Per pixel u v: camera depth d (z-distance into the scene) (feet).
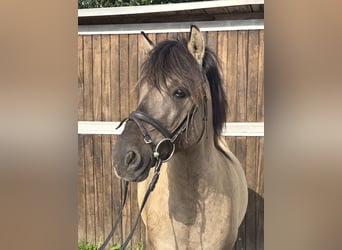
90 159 6.25
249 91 5.72
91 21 6.12
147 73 3.18
